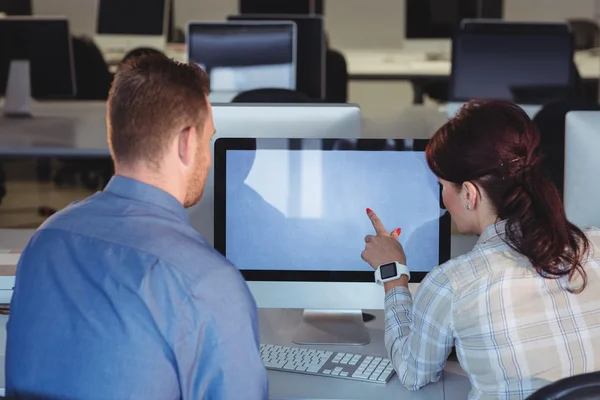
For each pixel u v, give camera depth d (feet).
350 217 6.27
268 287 6.35
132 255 3.97
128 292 3.92
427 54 23.24
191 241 4.07
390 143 6.19
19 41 15.60
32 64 15.71
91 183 19.58
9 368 4.24
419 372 4.98
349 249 6.30
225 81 15.31
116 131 4.16
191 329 3.90
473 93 15.52
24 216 17.48
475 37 15.40
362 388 5.37
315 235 6.30
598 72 20.67
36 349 4.06
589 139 6.61
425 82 21.16
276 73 15.31
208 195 6.89
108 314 3.93
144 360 3.90
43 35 15.57
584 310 4.54
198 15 27.96
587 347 4.50
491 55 15.40
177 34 26.08
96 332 3.94
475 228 4.86
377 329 6.43
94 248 4.03
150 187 4.15
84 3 28.02
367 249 5.81
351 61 22.91
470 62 15.47
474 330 4.55
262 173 6.26
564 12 27.45
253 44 15.25
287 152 6.23
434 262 6.28
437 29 22.33
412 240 6.27
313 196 6.26
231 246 6.33
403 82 26.99
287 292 6.35
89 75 19.10
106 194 4.19
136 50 14.35
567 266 4.54
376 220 6.07
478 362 4.58
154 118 4.09
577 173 6.68
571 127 6.65
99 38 22.70
